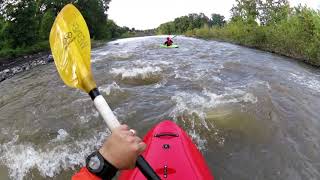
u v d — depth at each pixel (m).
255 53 15.98
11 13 21.27
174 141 4.65
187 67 11.76
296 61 14.05
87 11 38.66
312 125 6.96
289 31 16.69
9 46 20.88
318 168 5.48
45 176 5.46
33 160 5.85
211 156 5.79
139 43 22.66
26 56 19.38
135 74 10.62
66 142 6.45
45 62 15.98
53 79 11.27
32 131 6.97
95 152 0.96
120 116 7.38
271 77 10.51
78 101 8.40
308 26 14.86
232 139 6.29
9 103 8.93
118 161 0.92
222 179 5.20
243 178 5.22
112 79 10.18
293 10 17.92
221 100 7.98
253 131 6.55
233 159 5.69
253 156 5.78
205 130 6.58
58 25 1.30
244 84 9.53
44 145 6.36
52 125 7.19
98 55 15.87
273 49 17.47
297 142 6.25
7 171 5.59
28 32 22.00
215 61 13.05
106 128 6.92
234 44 21.16
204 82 9.69
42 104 8.50
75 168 5.64
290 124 6.95
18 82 11.53
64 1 31.83
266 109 7.49
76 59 1.23
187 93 8.62
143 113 7.47
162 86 9.38
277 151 5.93
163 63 12.66
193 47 18.56
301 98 8.53
